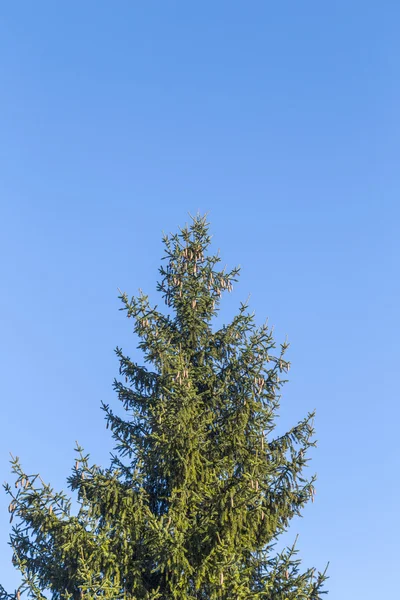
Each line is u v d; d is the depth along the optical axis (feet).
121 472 67.00
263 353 69.51
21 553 62.95
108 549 59.93
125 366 71.82
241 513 60.34
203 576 59.72
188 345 73.92
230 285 76.28
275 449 68.18
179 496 64.08
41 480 61.16
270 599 59.57
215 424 70.69
